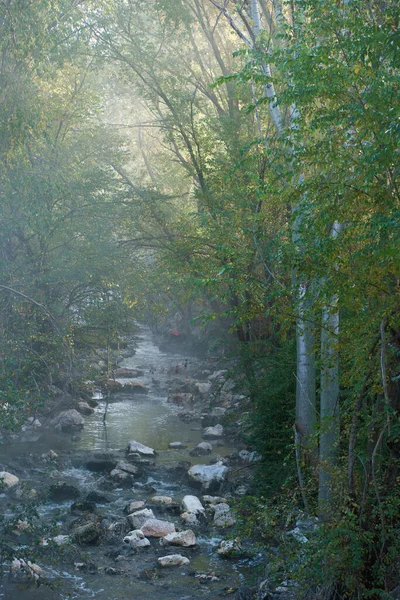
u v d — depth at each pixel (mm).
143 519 11672
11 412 11039
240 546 10344
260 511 8203
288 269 7961
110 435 18188
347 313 8859
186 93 18969
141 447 16453
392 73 7137
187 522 11805
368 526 7129
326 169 7238
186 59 22625
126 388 24453
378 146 6574
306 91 7129
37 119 13938
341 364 8273
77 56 18906
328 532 7141
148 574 9703
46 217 14836
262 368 14766
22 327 15008
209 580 9570
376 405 7234
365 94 6711
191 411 21312
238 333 16016
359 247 7199
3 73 13641
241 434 16469
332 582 6988
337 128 7426
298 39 8195
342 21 7238
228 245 13750
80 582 9430
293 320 8578
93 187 17547
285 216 13445
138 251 19609
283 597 8477
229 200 15445
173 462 15852
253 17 12969
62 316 16766
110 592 9148
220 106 21812
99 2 19031
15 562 9539
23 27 13344
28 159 15102
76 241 17469
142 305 19219
